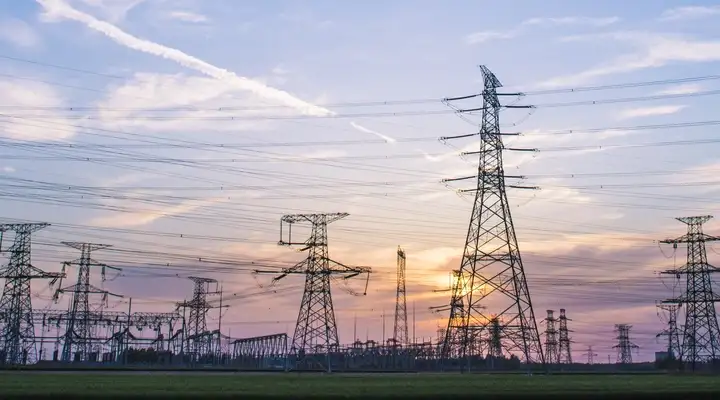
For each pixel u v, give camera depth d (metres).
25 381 57.34
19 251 131.25
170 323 167.38
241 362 176.88
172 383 56.25
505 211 95.44
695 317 121.44
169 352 172.25
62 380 59.91
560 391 45.75
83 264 149.25
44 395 38.81
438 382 62.47
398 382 62.09
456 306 99.19
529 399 40.09
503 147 96.94
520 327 93.75
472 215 96.25
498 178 95.94
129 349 174.75
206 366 152.25
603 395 41.62
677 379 75.88
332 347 125.88
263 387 50.75
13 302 129.50
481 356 113.19
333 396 40.03
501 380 68.94
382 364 158.00
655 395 41.94
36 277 130.38
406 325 154.50
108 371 92.38
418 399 39.50
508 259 94.62
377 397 39.91
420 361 148.88
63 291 147.12
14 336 128.50
